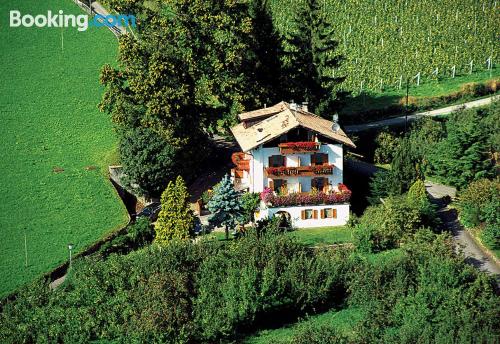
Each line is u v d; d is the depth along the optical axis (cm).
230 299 7844
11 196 10738
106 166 11412
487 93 13450
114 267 8288
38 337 7669
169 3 10794
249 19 10831
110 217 10219
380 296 7875
